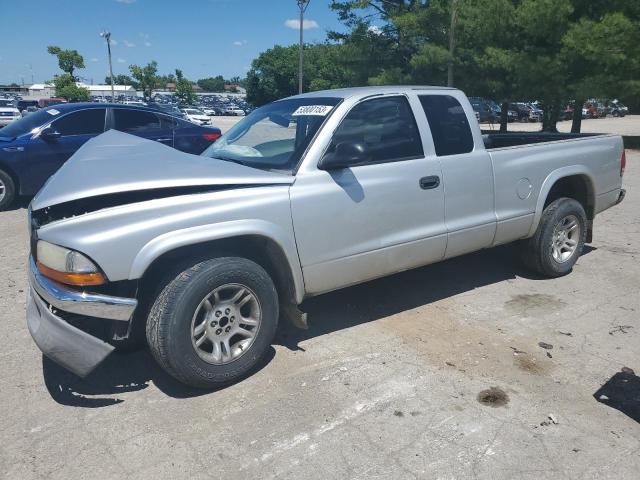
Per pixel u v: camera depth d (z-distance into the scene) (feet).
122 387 11.51
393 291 16.61
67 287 9.99
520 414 10.42
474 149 14.90
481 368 12.09
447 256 14.84
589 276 17.84
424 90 14.42
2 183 27.66
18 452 9.45
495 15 64.90
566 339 13.43
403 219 13.46
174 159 12.52
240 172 11.64
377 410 10.55
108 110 29.89
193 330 10.65
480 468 9.00
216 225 10.74
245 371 11.43
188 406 10.77
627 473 8.87
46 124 28.32
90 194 10.18
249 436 9.82
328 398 10.96
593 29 57.31
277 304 11.79
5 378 11.84
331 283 12.69
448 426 10.06
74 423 10.27
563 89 62.75
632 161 49.98
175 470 9.00
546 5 59.26
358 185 12.58
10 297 16.24
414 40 82.74
